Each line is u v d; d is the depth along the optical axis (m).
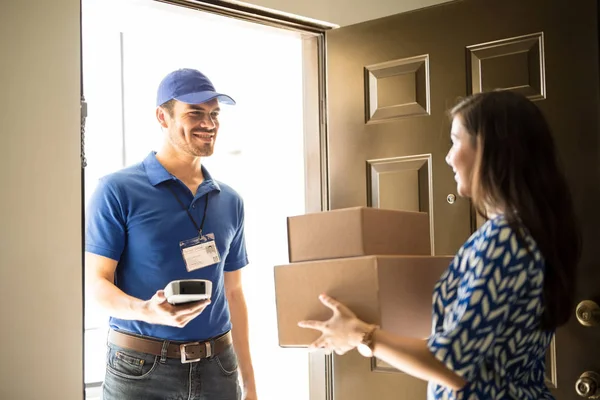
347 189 2.42
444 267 1.63
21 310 1.80
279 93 3.64
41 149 1.86
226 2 2.33
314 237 1.57
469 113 1.37
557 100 1.95
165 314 1.84
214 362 2.17
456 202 2.17
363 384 2.34
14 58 1.83
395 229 1.60
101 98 4.62
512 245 1.24
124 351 2.07
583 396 1.87
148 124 4.75
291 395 3.50
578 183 1.90
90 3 2.91
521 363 1.30
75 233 1.91
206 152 2.25
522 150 1.29
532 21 2.02
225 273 2.44
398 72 2.31
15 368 1.78
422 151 2.25
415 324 1.52
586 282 1.87
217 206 2.29
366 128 2.38
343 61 2.44
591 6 1.89
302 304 1.52
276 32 2.60
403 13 2.30
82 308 1.91
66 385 1.86
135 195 2.14
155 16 3.13
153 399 2.05
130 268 2.13
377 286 1.40
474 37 2.14
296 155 3.48
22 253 1.81
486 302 1.21
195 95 2.19
